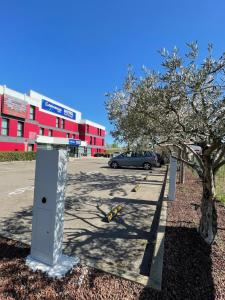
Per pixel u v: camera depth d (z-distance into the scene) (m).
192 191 8.70
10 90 27.06
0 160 23.48
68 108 41.88
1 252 3.70
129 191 9.31
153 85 3.23
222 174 13.09
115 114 3.98
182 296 2.79
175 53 2.87
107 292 2.83
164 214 5.67
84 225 5.25
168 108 3.07
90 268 3.32
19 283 2.95
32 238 3.35
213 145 3.46
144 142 3.86
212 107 2.89
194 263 3.43
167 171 15.31
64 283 2.97
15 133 28.02
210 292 2.85
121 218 5.83
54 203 3.16
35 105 31.81
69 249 4.02
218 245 3.97
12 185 10.28
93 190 9.36
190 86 2.77
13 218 5.59
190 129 3.14
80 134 47.00
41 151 3.23
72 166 22.17
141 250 4.09
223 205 6.55
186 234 4.39
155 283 2.99
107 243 4.34
